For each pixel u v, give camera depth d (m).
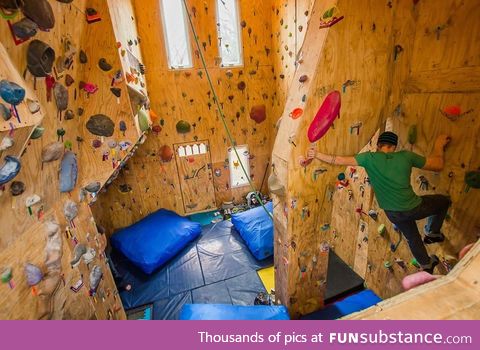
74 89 1.66
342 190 3.23
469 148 1.67
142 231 4.05
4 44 0.92
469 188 1.69
